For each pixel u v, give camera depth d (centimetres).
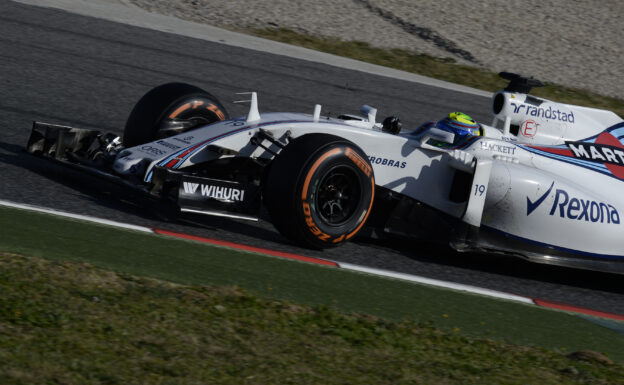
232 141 2047
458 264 2202
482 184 2117
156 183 1888
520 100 2352
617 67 6519
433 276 2006
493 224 2191
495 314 1781
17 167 2262
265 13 6003
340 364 1337
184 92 2300
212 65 4378
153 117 2250
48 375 1119
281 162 1919
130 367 1187
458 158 2162
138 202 2156
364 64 5253
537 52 6494
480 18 7000
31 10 4659
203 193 1923
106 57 4094
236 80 4191
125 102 3459
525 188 2161
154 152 2041
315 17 6144
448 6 7106
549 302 1988
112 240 1755
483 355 1495
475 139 2255
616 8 7994
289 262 1852
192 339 1322
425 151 2191
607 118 2467
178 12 5678
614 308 2097
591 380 1448
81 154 2242
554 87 5784
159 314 1393
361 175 1977
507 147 2262
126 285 1498
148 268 1625
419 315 1670
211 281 1620
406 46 6000
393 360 1396
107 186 2258
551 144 2361
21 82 3384
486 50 6300
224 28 5541
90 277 1496
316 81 4503
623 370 1539
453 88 5088
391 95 4547
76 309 1347
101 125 3075
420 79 5153
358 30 6097
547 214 2189
